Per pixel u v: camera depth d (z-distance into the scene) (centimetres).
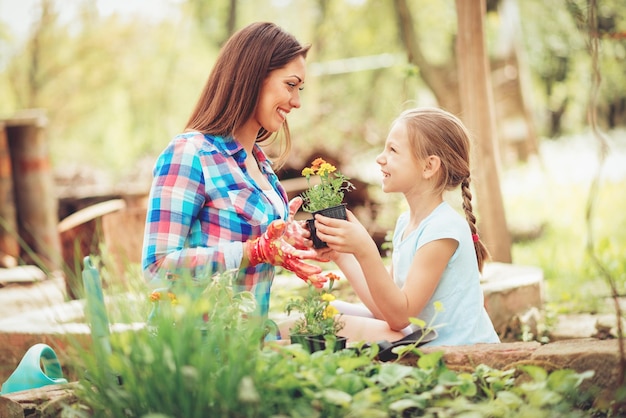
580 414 253
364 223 932
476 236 378
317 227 319
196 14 1930
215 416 231
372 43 2034
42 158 992
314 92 1842
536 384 251
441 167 355
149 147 1973
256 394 225
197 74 1948
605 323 551
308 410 235
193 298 265
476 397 276
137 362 241
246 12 1959
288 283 532
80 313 363
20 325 472
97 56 1969
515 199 1347
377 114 2003
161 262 324
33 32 1952
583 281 743
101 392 249
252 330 255
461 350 290
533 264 889
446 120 357
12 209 968
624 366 264
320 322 302
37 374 330
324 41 2017
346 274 370
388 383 253
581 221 1130
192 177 334
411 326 337
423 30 1945
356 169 1040
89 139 2014
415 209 359
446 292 338
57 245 995
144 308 277
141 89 1967
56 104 2000
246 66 342
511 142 1761
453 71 1841
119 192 1054
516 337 562
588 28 321
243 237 338
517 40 1789
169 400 232
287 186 953
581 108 2238
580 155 1862
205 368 233
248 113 347
